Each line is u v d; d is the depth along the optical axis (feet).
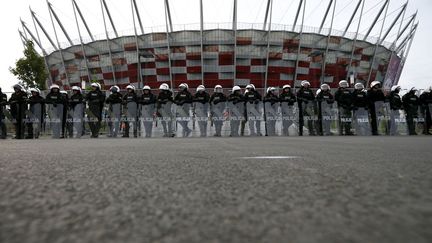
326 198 2.80
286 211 2.32
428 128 39.93
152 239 1.65
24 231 1.75
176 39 123.24
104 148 12.34
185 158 7.63
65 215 2.20
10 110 37.09
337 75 130.11
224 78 123.13
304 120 38.58
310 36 127.13
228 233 1.78
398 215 2.09
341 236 1.66
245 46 123.34
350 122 38.37
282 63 125.08
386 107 38.99
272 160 6.97
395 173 4.60
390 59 140.26
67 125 38.19
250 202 2.70
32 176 4.44
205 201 2.77
